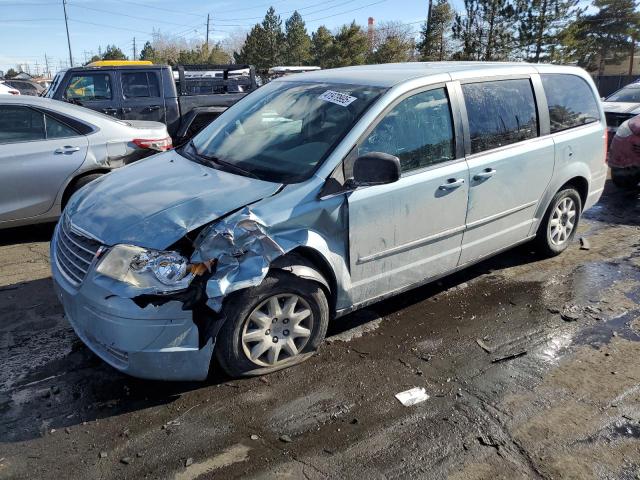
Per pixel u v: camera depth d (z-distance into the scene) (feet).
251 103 14.56
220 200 10.50
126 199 11.06
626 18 149.69
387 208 11.76
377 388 10.89
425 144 12.61
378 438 9.49
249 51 192.85
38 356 11.71
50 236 19.60
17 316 13.42
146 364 9.67
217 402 10.32
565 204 17.33
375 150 11.71
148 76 30.40
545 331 13.32
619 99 40.34
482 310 14.32
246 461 8.90
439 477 8.68
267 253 10.05
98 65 31.99
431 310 14.26
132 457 8.93
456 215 13.35
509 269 17.04
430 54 117.39
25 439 9.27
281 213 10.37
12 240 19.13
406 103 12.32
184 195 10.84
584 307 14.58
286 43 193.88
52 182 18.40
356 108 11.90
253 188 10.85
